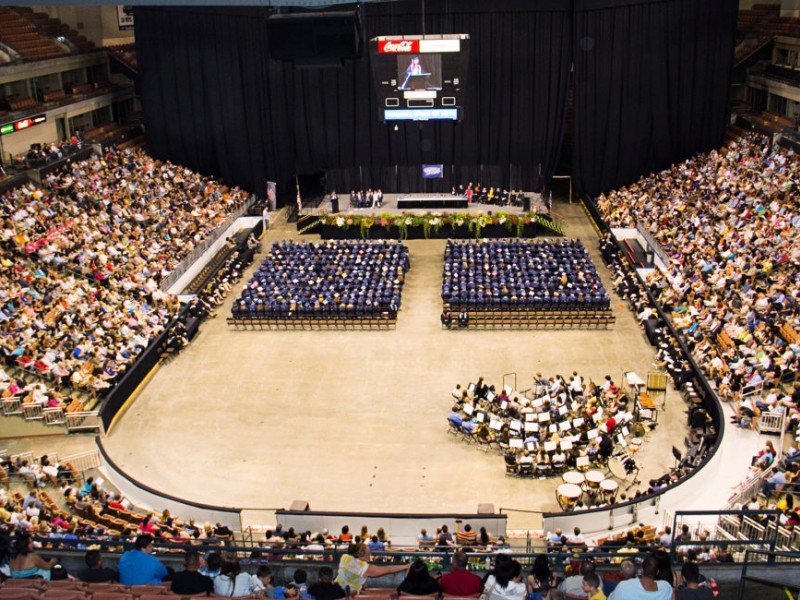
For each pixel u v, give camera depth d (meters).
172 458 33.34
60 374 36.22
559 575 16.30
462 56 44.91
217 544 20.92
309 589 14.14
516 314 43.97
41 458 31.22
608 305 43.50
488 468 32.19
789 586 14.31
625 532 26.19
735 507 26.17
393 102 46.28
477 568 19.86
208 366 40.81
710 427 33.06
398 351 41.59
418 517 26.66
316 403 37.09
